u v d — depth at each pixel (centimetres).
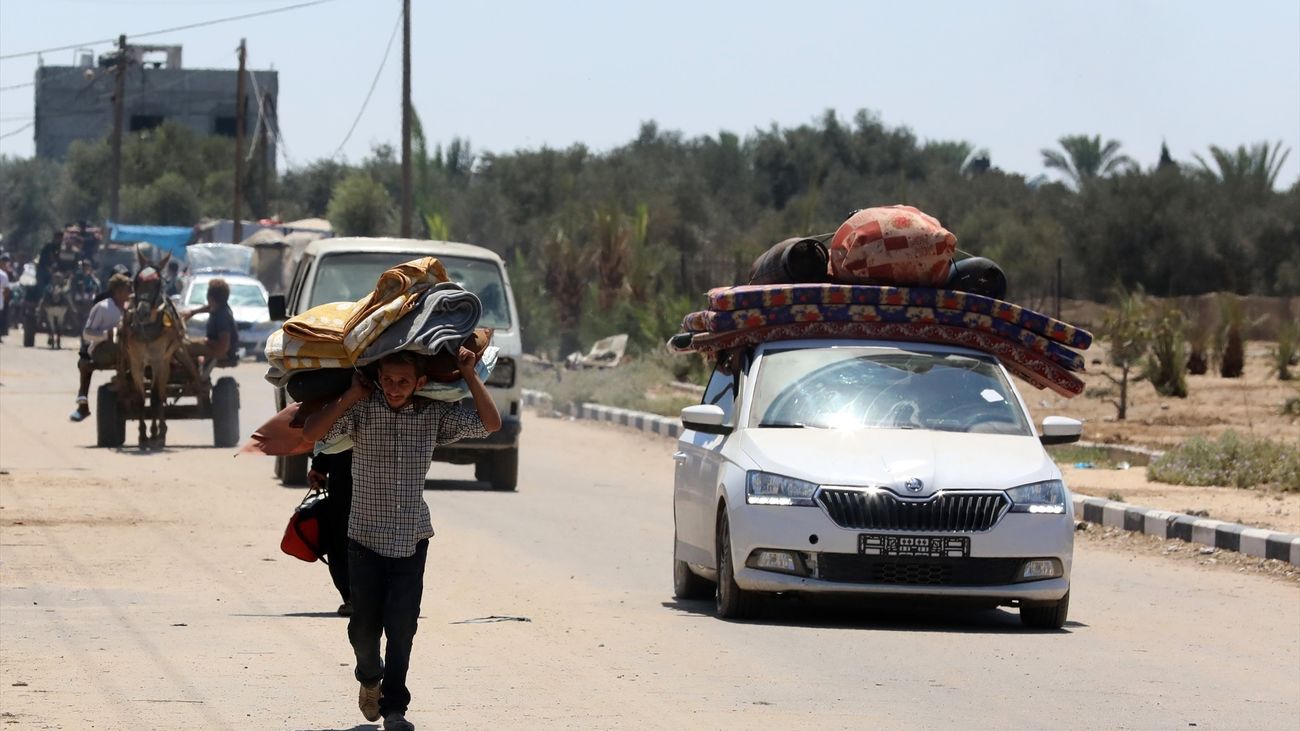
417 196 12825
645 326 10612
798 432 3061
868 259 3309
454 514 4566
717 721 2105
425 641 2658
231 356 6388
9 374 9425
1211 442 5703
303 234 15550
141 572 3350
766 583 2869
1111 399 8462
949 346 3306
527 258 14612
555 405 8488
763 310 3256
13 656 2436
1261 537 4078
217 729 1981
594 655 2572
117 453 5734
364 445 1944
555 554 3872
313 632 2703
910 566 2845
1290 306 14825
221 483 4975
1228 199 18775
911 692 2342
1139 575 3891
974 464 2922
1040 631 2978
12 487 4653
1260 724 2197
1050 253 18438
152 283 5803
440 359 1914
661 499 5153
